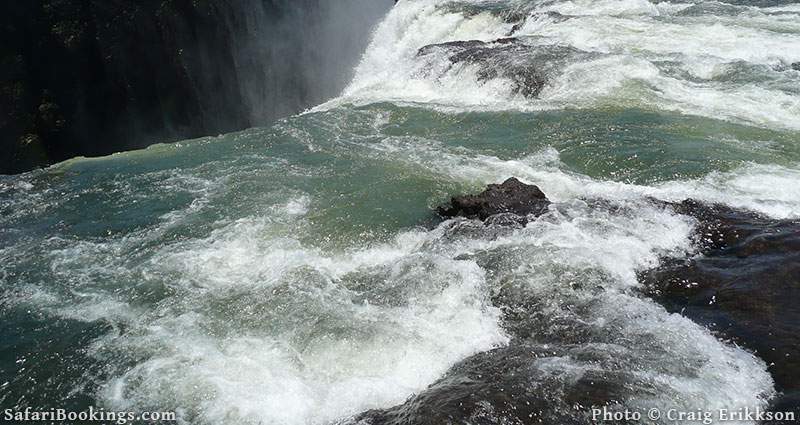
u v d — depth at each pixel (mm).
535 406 5859
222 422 6480
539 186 11133
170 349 7746
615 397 5918
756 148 11531
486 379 6379
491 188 10359
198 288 9000
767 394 5938
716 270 7918
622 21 18797
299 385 6910
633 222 9242
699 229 8914
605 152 11945
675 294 7652
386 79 17984
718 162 11117
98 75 16000
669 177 10891
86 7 15484
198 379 7141
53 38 15242
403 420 5930
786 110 12766
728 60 15109
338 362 7223
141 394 7023
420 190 11414
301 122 15312
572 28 18531
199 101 17844
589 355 6625
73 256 10188
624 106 13734
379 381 6848
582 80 14945
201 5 17062
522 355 6770
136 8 16016
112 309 8711
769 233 8484
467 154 12734
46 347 7984
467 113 14781
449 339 7387
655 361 6457
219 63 18016
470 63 16625
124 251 10227
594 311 7484
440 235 9688
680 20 18516
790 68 14531
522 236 9164
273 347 7590
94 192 12570
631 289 7879
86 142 16359
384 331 7578
